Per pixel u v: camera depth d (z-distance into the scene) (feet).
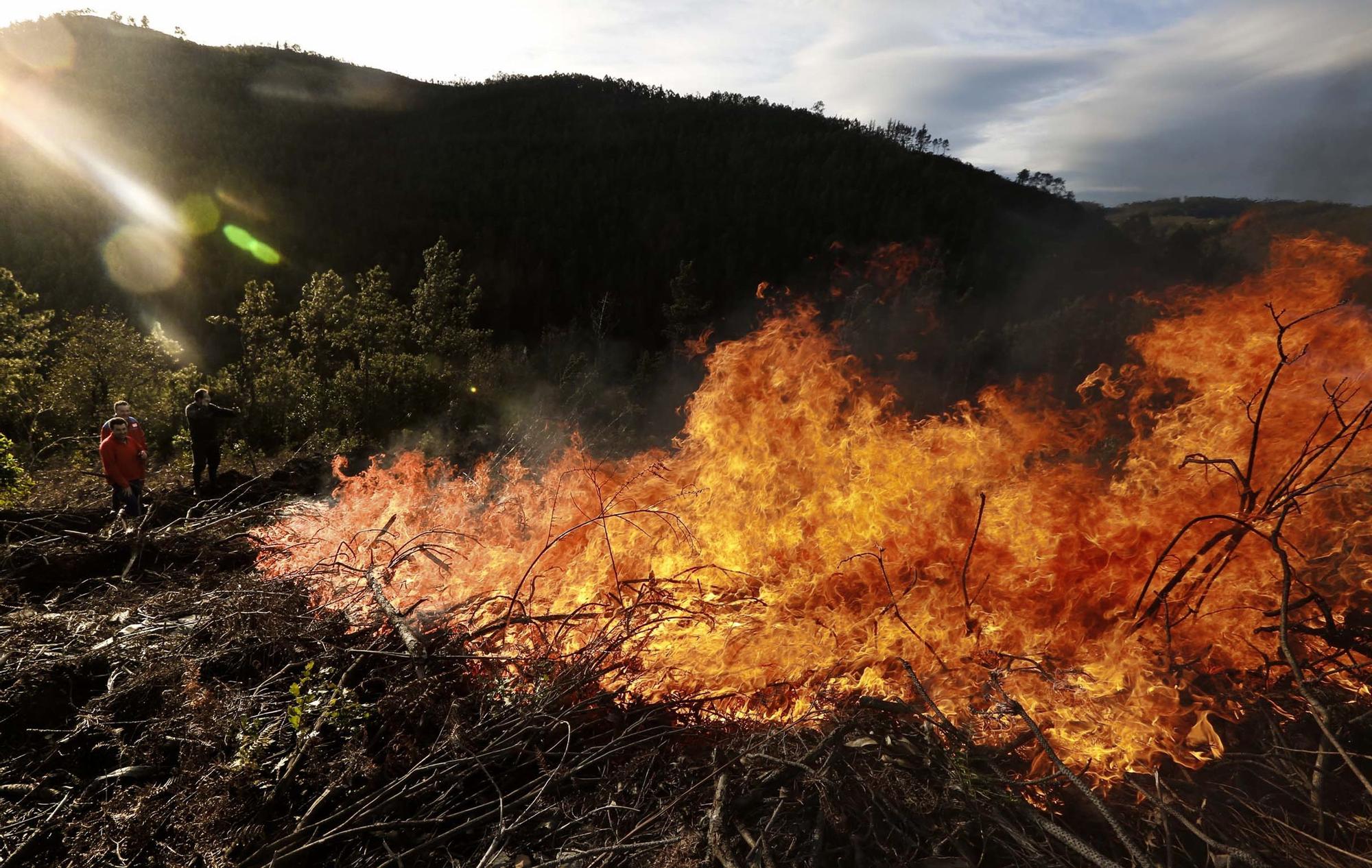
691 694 11.30
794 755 9.07
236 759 9.00
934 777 8.75
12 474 30.27
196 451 32.76
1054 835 7.81
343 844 8.39
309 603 13.55
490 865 7.89
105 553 18.51
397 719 9.84
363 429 54.24
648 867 7.60
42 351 61.16
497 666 11.00
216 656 11.44
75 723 10.56
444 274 67.56
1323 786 8.43
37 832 8.64
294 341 63.00
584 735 10.23
